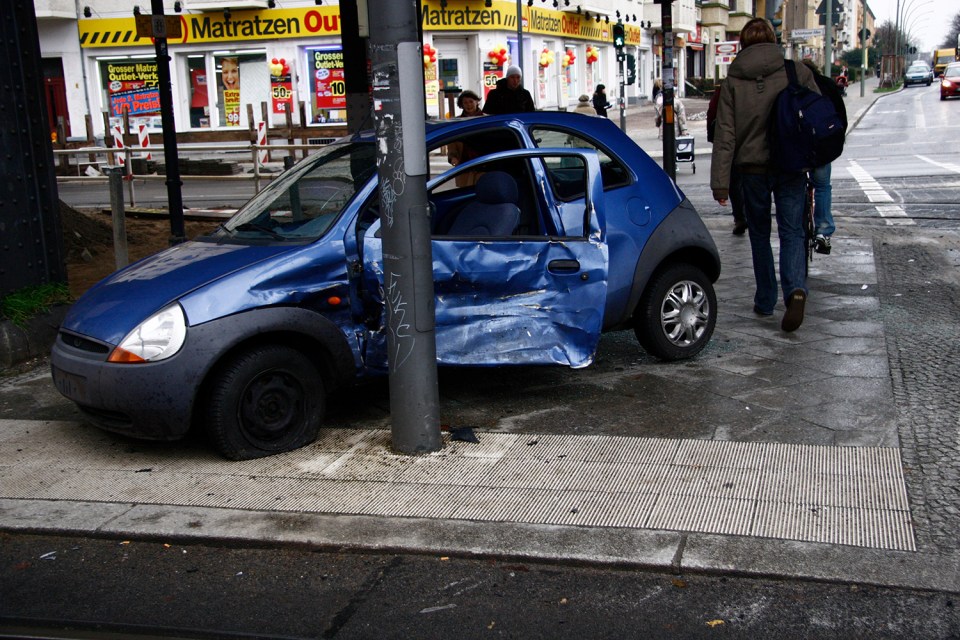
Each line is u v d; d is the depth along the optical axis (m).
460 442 5.10
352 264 5.14
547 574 3.74
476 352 5.34
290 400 5.06
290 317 4.92
